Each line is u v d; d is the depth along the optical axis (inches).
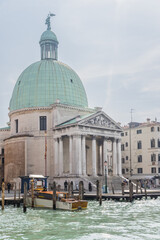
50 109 3154.5
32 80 3319.4
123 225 1166.3
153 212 1507.1
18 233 1051.3
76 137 2815.0
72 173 2822.3
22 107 3250.5
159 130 3676.2
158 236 983.6
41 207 1692.9
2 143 3673.7
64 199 1647.4
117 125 3149.6
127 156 3956.7
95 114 2950.3
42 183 2261.3
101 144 3326.8
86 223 1216.2
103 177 2881.4
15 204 1812.3
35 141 3127.5
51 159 3073.3
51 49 3604.8
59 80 3324.3
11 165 3189.0
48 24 3747.5
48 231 1076.5
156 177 3503.9
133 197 2066.9
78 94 3410.4
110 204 1856.5
